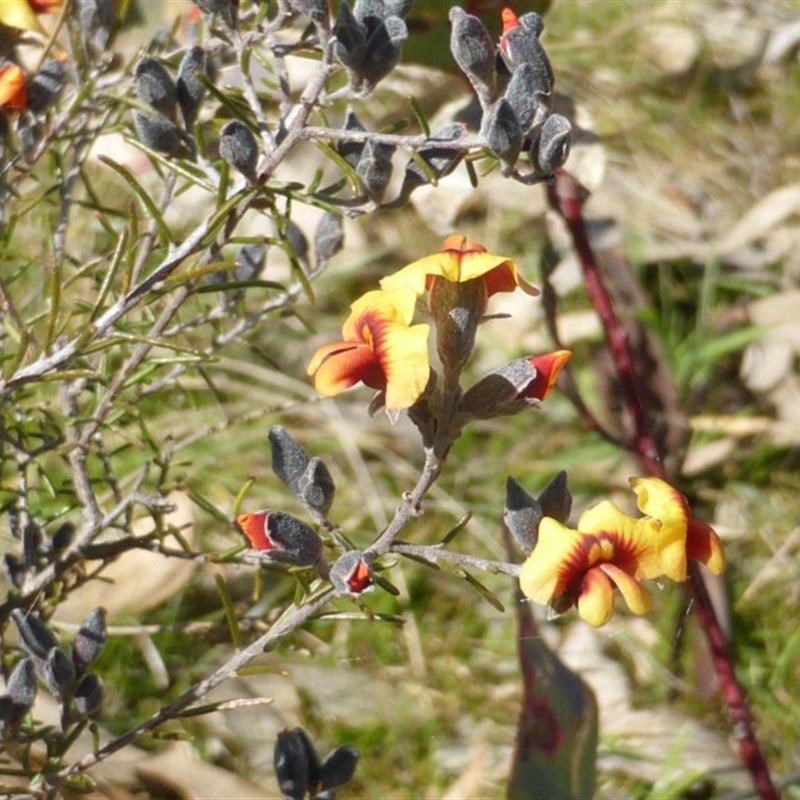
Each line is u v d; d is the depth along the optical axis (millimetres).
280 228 410
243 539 441
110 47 437
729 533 525
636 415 493
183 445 475
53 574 430
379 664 498
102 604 485
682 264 608
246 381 560
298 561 392
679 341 583
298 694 489
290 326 576
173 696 485
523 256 591
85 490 431
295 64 481
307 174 537
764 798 462
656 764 483
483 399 390
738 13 719
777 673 497
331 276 579
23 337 410
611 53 691
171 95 410
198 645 493
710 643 468
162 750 469
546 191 496
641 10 711
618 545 388
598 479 542
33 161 430
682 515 391
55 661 398
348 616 406
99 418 430
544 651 453
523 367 390
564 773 449
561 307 575
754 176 648
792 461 554
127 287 407
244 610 498
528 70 397
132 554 485
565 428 556
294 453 394
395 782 483
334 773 414
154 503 430
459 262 389
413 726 490
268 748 482
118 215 451
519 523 391
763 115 683
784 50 703
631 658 500
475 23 397
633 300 567
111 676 485
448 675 498
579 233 494
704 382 573
